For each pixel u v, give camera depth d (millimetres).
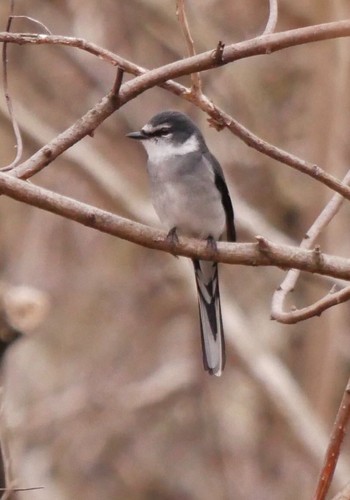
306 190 15703
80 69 14945
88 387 16578
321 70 14516
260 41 5898
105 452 16734
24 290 8586
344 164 14328
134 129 14930
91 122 6273
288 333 16250
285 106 15625
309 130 15211
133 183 14891
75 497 16328
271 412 16281
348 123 14344
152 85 6168
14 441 11539
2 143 14625
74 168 13492
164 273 16250
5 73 6590
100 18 15047
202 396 16859
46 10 14922
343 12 13492
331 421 14414
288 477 16297
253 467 16516
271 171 15812
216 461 16750
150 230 6352
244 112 15461
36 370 16328
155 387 16406
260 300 16500
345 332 15422
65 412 15906
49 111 15711
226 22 14742
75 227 16891
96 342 16938
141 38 15055
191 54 6262
